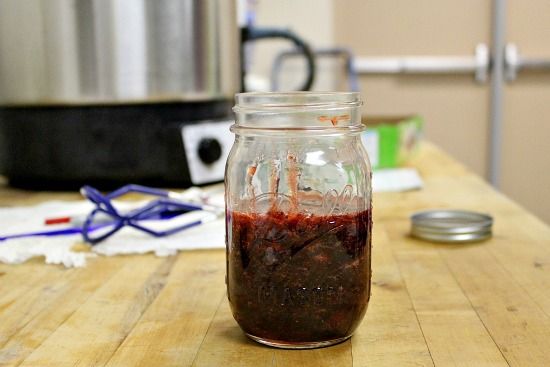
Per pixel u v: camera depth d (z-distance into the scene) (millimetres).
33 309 558
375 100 2680
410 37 2641
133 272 667
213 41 1112
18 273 670
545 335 479
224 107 1183
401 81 2658
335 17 2660
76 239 786
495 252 716
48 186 1121
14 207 979
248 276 460
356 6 2648
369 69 2648
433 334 484
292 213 456
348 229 455
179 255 732
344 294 454
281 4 2666
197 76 1080
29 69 1035
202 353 459
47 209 949
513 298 562
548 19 2566
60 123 1055
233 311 480
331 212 457
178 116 1079
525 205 2682
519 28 2586
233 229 475
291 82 2680
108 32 1011
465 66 2600
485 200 1014
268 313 453
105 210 783
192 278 643
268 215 456
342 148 490
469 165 2678
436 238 765
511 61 2574
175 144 1067
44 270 681
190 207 854
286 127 472
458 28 2615
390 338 478
